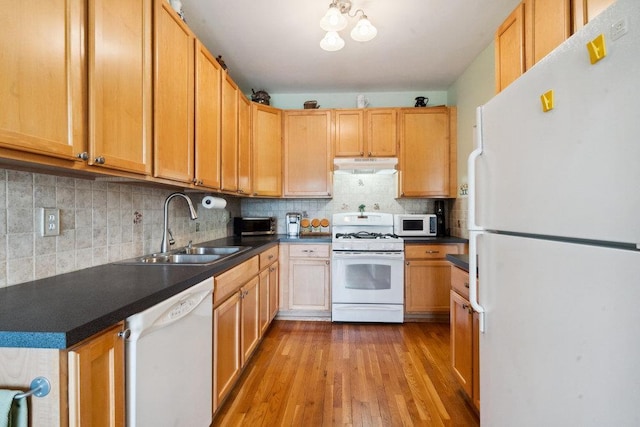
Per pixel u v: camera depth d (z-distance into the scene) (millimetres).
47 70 884
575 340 704
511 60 1495
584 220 675
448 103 3541
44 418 694
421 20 2242
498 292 1064
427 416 1662
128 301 910
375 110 3377
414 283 3111
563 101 737
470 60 2857
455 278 1843
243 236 3324
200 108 1866
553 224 776
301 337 2736
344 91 3619
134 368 905
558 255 760
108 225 1559
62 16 935
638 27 555
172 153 1554
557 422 764
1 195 1062
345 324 3080
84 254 1409
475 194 1238
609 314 616
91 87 1036
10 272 1089
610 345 613
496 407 1082
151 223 1925
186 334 1224
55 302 900
